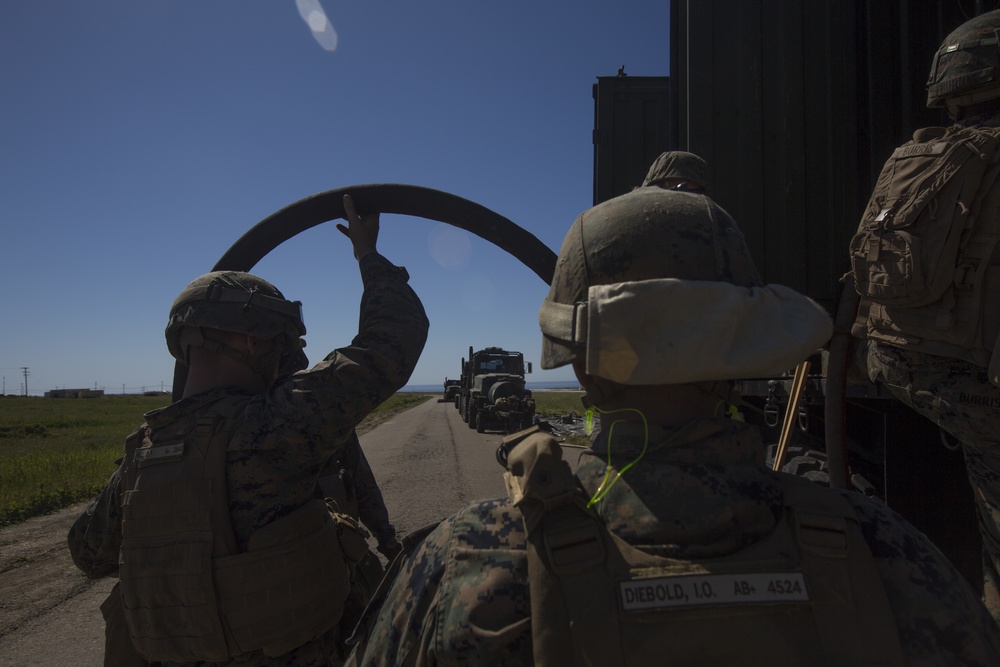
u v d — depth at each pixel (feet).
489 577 2.65
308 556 4.94
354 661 3.38
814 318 2.91
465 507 3.02
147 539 4.76
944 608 2.60
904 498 8.47
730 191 11.59
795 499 2.81
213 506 4.72
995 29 5.69
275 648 4.74
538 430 2.99
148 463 4.88
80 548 5.56
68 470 36.81
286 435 4.79
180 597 4.64
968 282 5.23
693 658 2.38
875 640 2.46
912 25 10.54
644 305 2.66
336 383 4.91
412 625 2.84
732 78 11.75
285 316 5.48
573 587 2.50
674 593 2.46
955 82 5.89
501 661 2.52
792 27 11.62
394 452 47.21
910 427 8.55
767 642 2.40
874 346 6.19
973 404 5.30
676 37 12.24
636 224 2.96
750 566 2.54
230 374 5.33
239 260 5.86
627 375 2.69
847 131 11.28
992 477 5.34
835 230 11.21
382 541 7.51
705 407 3.02
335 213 5.88
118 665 5.17
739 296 2.70
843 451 6.81
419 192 5.93
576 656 2.39
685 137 12.07
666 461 2.81
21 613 15.05
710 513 2.65
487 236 6.02
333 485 7.13
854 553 2.63
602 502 2.75
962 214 5.23
